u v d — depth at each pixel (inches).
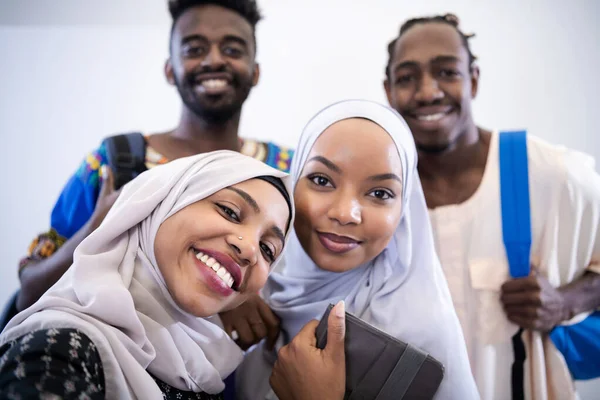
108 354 29.8
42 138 79.7
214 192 35.8
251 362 49.6
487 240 56.6
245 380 49.1
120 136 63.9
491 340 54.8
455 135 60.3
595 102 74.7
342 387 38.3
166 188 35.8
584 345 54.7
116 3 79.9
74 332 29.1
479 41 76.9
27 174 79.4
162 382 35.2
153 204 35.5
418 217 46.3
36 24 79.6
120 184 60.3
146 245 35.9
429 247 45.3
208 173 36.4
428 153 61.3
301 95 80.0
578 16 74.9
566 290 55.3
